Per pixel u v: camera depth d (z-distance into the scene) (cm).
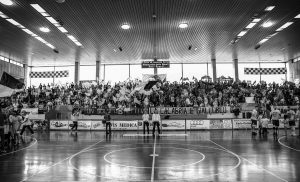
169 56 2812
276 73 3075
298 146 1184
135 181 615
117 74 3275
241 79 3212
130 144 1298
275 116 1614
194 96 2498
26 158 925
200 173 688
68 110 2522
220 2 1434
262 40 2217
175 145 1248
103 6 1473
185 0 1404
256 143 1295
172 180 621
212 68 2984
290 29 1923
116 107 2405
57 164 816
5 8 1503
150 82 2364
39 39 2147
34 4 1448
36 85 3275
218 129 2173
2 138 1127
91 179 635
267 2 1438
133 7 1490
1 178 648
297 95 2486
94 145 1269
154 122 1750
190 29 1894
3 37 2095
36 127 2291
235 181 611
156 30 1908
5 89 1384
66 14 1591
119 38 2114
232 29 1902
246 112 2258
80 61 3056
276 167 757
